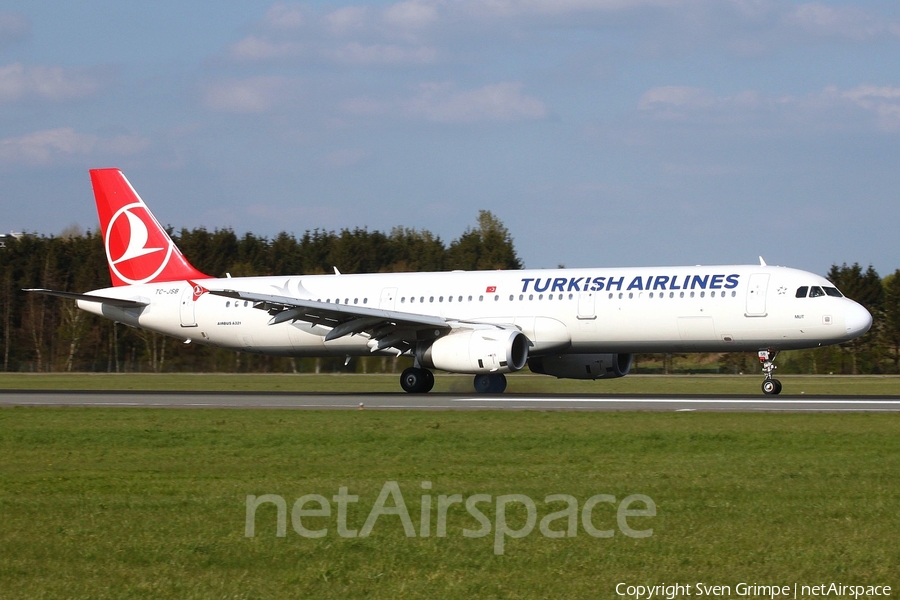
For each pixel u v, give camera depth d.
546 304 85.69
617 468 40.00
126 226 103.88
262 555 27.34
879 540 28.11
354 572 25.72
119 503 33.78
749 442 47.47
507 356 81.12
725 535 28.80
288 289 96.69
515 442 48.47
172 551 27.77
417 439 50.03
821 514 31.16
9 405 79.25
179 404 78.56
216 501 33.88
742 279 80.88
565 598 23.56
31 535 29.61
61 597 23.80
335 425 57.75
